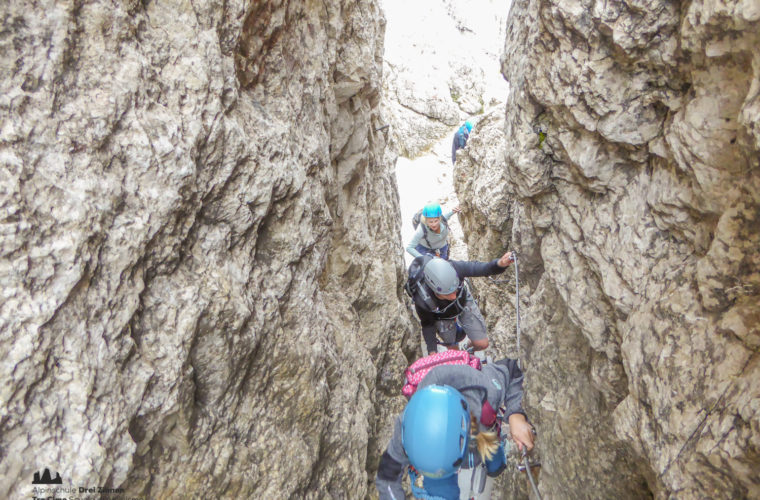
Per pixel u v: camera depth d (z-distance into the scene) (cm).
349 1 342
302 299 246
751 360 140
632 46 173
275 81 238
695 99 159
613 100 188
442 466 201
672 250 183
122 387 141
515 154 245
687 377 156
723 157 152
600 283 219
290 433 231
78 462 119
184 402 166
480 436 225
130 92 146
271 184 209
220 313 178
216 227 187
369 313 417
